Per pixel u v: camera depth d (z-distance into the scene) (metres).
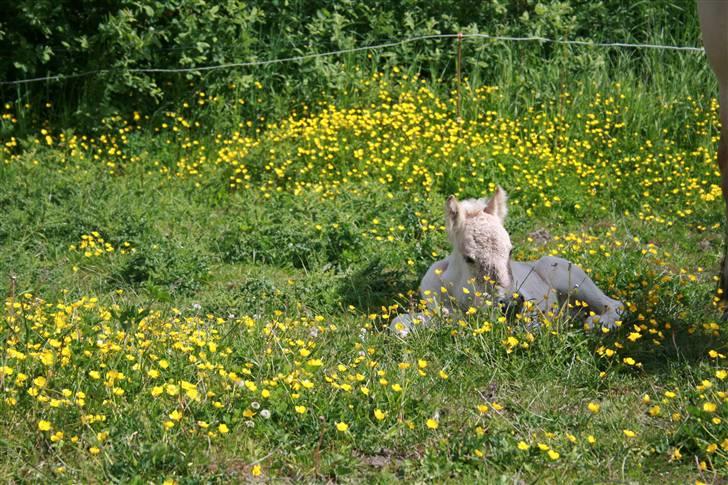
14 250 11.41
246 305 9.74
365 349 7.93
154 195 13.89
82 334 7.35
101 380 6.61
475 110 17.45
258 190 14.43
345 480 5.82
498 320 8.05
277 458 6.01
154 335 7.61
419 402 6.79
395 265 11.73
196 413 6.36
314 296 10.14
